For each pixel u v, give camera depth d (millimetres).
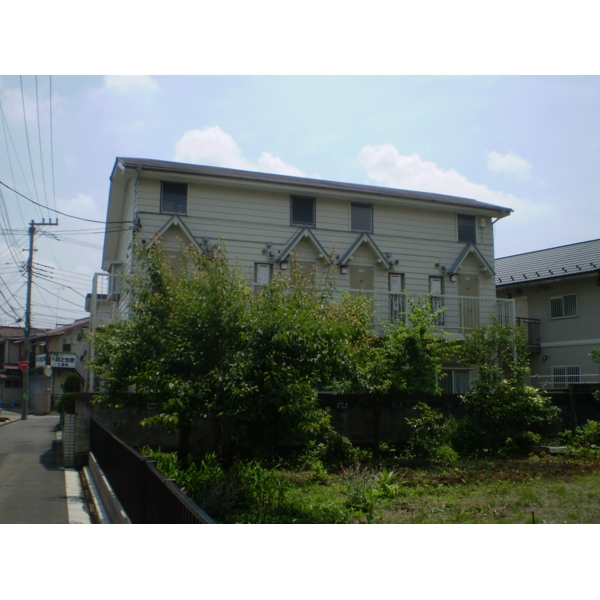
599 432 16219
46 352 44594
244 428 8359
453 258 21359
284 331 8227
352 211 20156
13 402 45562
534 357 26391
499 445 15977
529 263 28312
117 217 21250
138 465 6457
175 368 8719
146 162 18125
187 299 9102
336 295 17812
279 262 18703
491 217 22156
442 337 15938
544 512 8453
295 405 7848
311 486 10328
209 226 18141
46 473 12688
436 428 14375
